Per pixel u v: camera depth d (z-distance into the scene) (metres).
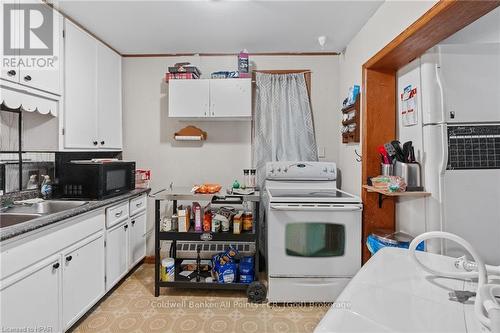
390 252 1.01
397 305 0.66
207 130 2.80
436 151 1.61
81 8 1.89
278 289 2.02
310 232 2.01
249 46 2.58
